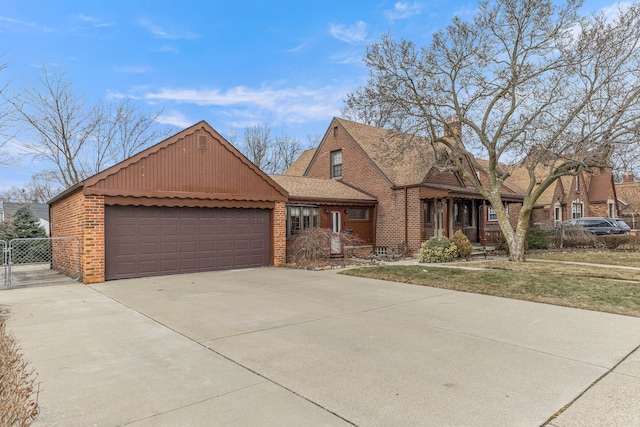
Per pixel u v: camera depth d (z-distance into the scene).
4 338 5.00
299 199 16.11
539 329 5.58
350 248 17.33
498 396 3.39
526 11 12.13
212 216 12.48
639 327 5.66
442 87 13.65
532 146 12.79
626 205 36.97
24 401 3.20
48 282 10.20
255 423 2.94
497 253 17.41
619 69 11.51
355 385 3.63
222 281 10.24
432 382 3.69
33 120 23.11
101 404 3.26
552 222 21.83
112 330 5.57
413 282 9.83
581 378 3.79
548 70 12.45
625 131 11.12
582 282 8.98
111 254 10.56
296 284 9.73
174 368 4.09
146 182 11.02
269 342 4.97
